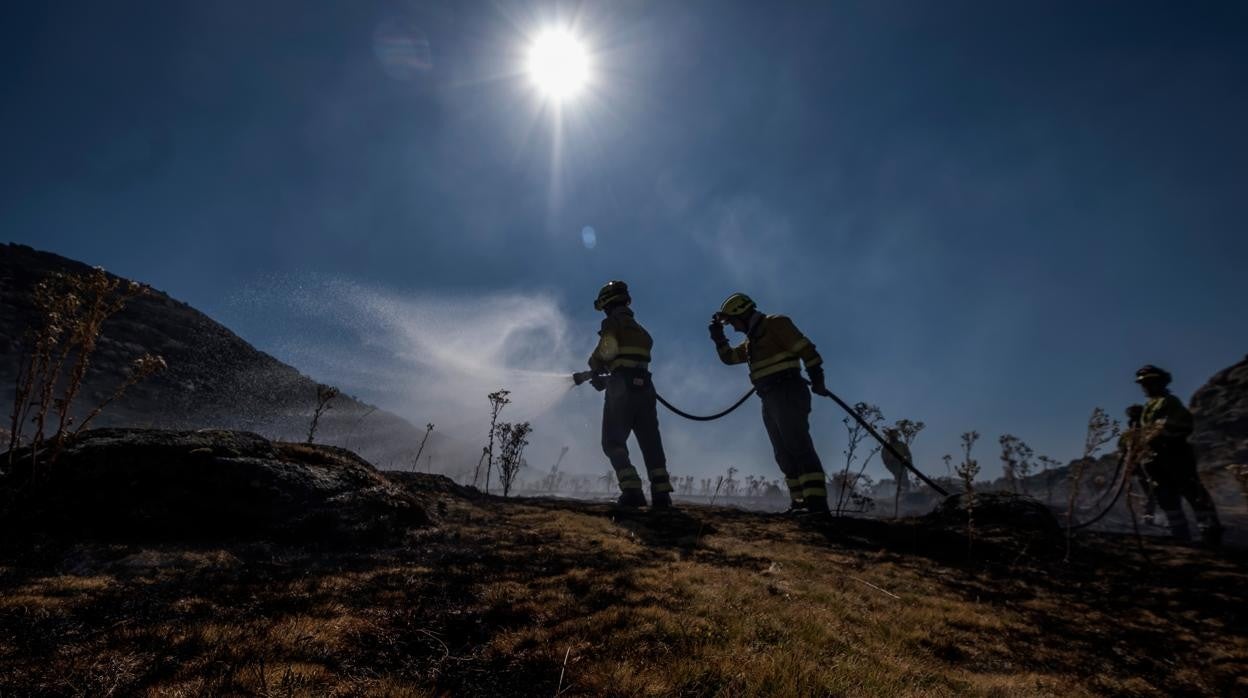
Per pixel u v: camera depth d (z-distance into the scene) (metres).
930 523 7.04
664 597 3.08
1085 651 3.34
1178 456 7.05
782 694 2.02
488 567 3.49
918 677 2.58
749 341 7.86
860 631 3.15
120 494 3.60
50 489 3.46
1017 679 2.82
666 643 2.42
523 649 2.27
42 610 2.23
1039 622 3.74
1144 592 4.41
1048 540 5.95
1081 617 3.87
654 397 8.26
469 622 2.54
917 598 3.98
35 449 3.31
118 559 3.02
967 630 3.51
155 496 3.67
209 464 3.93
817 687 2.13
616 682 2.00
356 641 2.25
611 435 7.88
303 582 2.90
